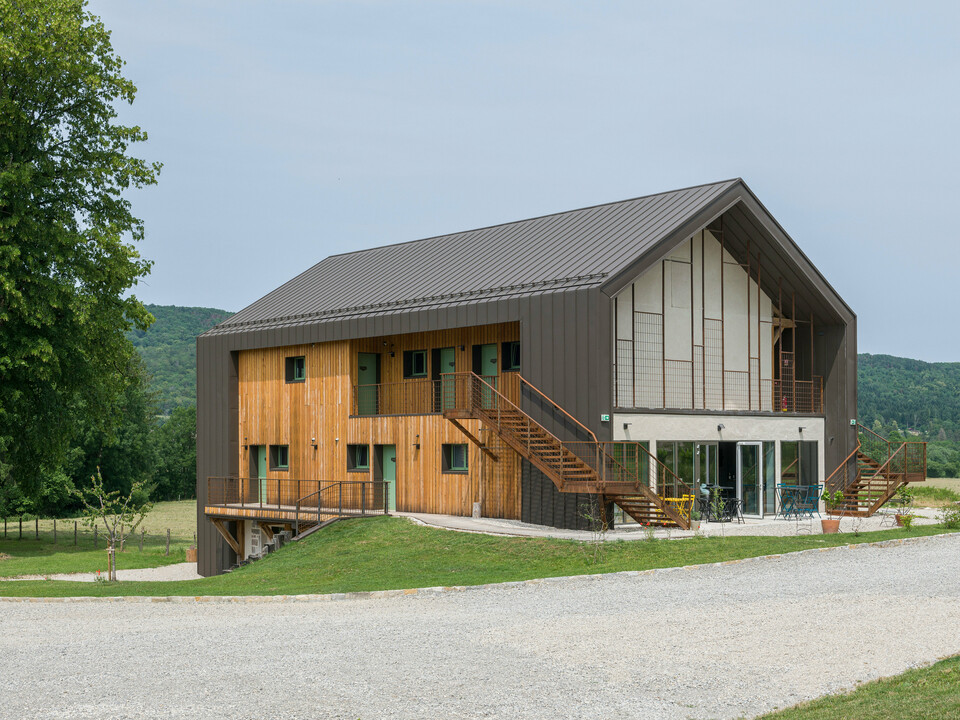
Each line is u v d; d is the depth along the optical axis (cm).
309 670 1155
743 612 1452
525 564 2206
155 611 1778
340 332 3425
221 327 3988
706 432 3055
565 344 2781
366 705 1004
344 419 3481
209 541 3775
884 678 1031
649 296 3033
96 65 3666
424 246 3984
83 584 2516
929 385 16875
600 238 3114
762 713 948
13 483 5259
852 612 1422
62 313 3659
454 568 2216
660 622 1391
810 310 3538
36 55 3478
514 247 3416
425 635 1349
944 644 1188
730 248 3316
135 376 4272
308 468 3597
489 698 1020
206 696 1051
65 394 3819
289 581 2273
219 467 3884
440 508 3209
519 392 3044
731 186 3084
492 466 3066
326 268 4266
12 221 3366
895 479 3306
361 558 2450
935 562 1970
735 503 3088
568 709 977
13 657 1285
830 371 3556
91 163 3725
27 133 3584
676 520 2673
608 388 2702
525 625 1405
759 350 3372
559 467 2722
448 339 3325
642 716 951
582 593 1733
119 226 3741
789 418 3362
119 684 1112
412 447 3300
